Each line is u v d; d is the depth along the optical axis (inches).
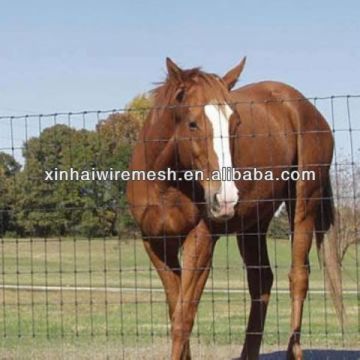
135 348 357.4
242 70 276.7
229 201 234.2
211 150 237.9
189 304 253.9
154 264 270.8
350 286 727.7
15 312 622.2
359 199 314.5
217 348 356.5
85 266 922.1
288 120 312.2
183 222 259.4
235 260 864.9
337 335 418.3
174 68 254.1
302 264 305.9
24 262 872.3
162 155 260.1
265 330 477.1
